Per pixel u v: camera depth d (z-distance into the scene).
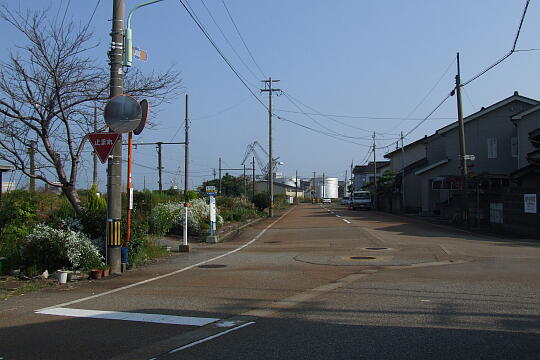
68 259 10.91
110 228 11.22
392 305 7.44
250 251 15.88
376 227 25.36
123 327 6.45
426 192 37.38
